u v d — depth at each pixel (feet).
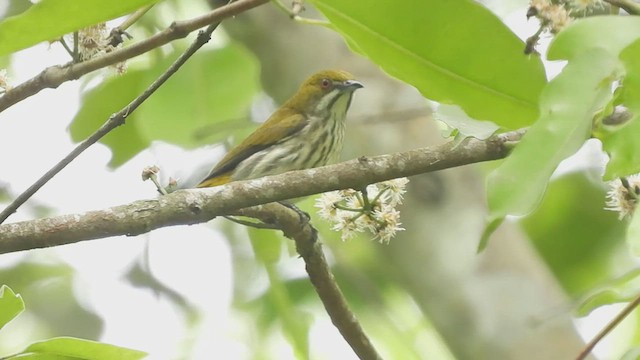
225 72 45.62
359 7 21.17
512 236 41.39
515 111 21.81
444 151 24.54
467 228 40.86
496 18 21.06
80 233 23.11
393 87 45.80
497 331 38.93
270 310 52.80
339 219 26.86
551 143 16.02
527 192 15.90
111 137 48.60
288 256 54.29
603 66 15.99
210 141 47.47
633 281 21.68
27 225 22.90
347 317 30.55
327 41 48.01
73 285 55.88
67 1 18.89
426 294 40.65
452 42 21.44
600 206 56.03
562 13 20.97
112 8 19.35
